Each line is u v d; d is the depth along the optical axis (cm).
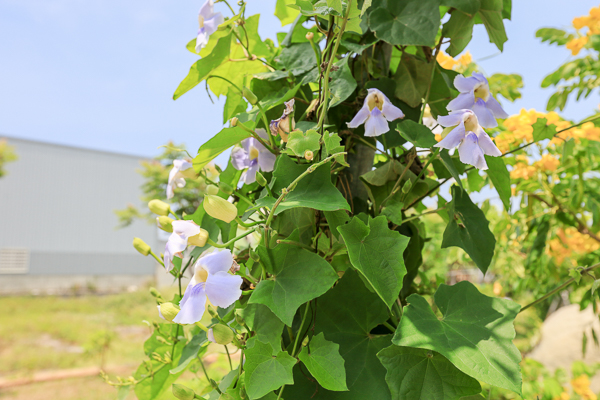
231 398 50
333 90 58
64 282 1214
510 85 116
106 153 1364
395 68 74
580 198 104
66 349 481
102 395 321
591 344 246
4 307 751
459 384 46
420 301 49
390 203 56
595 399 132
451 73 66
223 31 65
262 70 71
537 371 139
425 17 58
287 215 56
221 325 50
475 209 61
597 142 100
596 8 119
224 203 50
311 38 58
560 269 130
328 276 48
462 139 51
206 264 48
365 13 62
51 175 1270
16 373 388
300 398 50
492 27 64
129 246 1346
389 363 47
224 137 52
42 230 1238
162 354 72
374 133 54
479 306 49
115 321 643
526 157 113
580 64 124
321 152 53
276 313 47
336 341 52
